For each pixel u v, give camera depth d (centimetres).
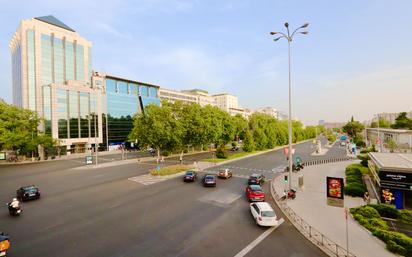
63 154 6375
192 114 4738
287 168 3522
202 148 6956
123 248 1195
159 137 4091
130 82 8475
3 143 4897
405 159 2269
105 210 1789
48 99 6322
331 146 8819
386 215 1653
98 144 7281
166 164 4266
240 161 4553
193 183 2706
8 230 1433
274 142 6606
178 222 1541
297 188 2453
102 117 7488
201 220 1577
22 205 1947
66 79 7256
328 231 1389
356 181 2464
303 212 1723
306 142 11550
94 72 7712
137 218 1616
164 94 10856
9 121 4906
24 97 6456
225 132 5991
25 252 1159
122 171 3581
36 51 6600
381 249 1171
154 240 1283
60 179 3056
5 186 2717
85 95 6956
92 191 2381
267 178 3014
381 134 5856
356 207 1742
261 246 1212
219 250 1170
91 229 1437
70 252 1156
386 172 1883
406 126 6888
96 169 3856
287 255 1120
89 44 7956
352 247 1191
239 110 18025
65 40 7262
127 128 8225
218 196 2161
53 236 1342
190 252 1150
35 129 5409
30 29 6562
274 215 1458
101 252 1155
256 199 1986
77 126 6744
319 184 2627
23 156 5372
